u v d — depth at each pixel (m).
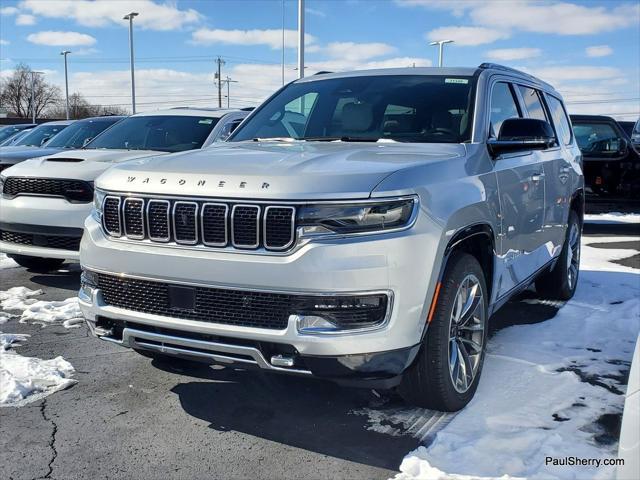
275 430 3.43
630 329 5.12
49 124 11.99
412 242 3.02
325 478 2.95
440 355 3.30
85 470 3.02
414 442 3.27
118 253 3.35
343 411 3.64
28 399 3.82
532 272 4.93
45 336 4.99
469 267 3.54
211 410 3.67
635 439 2.12
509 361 4.37
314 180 3.01
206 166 3.34
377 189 2.98
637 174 11.06
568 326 5.21
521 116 4.96
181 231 3.19
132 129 7.81
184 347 3.26
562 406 3.65
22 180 6.19
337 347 2.93
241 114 8.18
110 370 4.29
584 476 2.88
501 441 3.20
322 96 4.75
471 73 4.54
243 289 3.03
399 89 4.54
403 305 3.01
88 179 6.01
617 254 8.93
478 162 3.83
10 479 2.93
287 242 2.97
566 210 5.79
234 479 2.94
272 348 3.05
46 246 6.19
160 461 3.10
